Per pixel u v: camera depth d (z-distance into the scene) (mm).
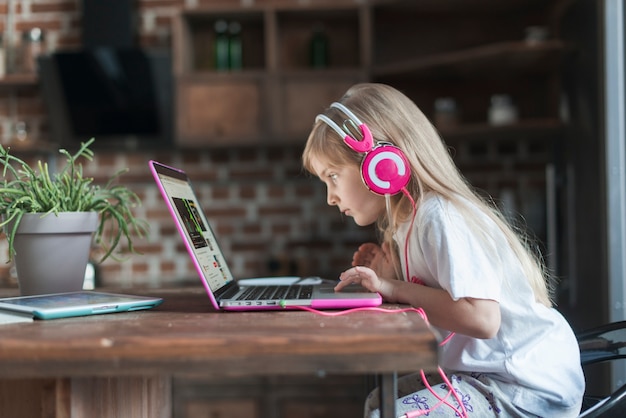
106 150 3752
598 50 2441
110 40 3744
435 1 3539
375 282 1207
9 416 1006
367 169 1218
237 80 3600
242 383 3154
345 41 3869
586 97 2664
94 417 1006
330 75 3584
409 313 1047
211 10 3641
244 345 803
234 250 3928
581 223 2721
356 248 3873
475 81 3742
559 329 1312
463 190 1320
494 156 3781
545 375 1250
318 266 3883
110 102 3660
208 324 957
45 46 3863
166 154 3979
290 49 3869
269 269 3826
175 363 802
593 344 1394
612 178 2357
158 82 3629
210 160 3963
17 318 1014
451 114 3531
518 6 3609
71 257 1382
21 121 4000
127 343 808
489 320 1111
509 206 3541
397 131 1309
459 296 1104
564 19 3186
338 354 800
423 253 1226
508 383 1262
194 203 1406
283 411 3133
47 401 923
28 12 4020
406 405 1213
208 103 3605
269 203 3943
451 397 1231
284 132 3578
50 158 3914
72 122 3695
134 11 3850
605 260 2357
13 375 804
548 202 3240
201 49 3863
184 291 1569
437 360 796
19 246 1358
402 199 1323
